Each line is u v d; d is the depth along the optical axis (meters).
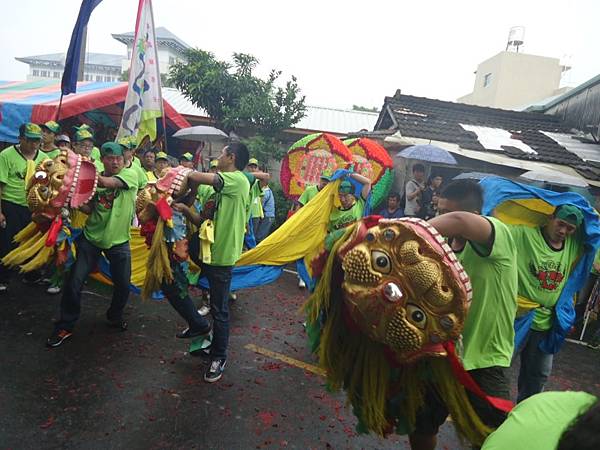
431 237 1.75
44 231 3.98
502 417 2.07
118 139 6.15
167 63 54.12
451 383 2.04
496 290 2.26
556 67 25.11
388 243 1.78
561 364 5.29
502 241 2.21
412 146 8.36
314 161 8.39
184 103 15.02
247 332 4.93
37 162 5.39
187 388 3.61
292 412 3.47
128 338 4.37
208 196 3.80
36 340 4.09
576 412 1.21
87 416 3.11
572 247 3.39
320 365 2.21
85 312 4.87
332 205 5.37
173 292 3.75
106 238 4.05
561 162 9.09
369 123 16.14
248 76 11.77
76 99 7.13
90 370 3.70
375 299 1.76
